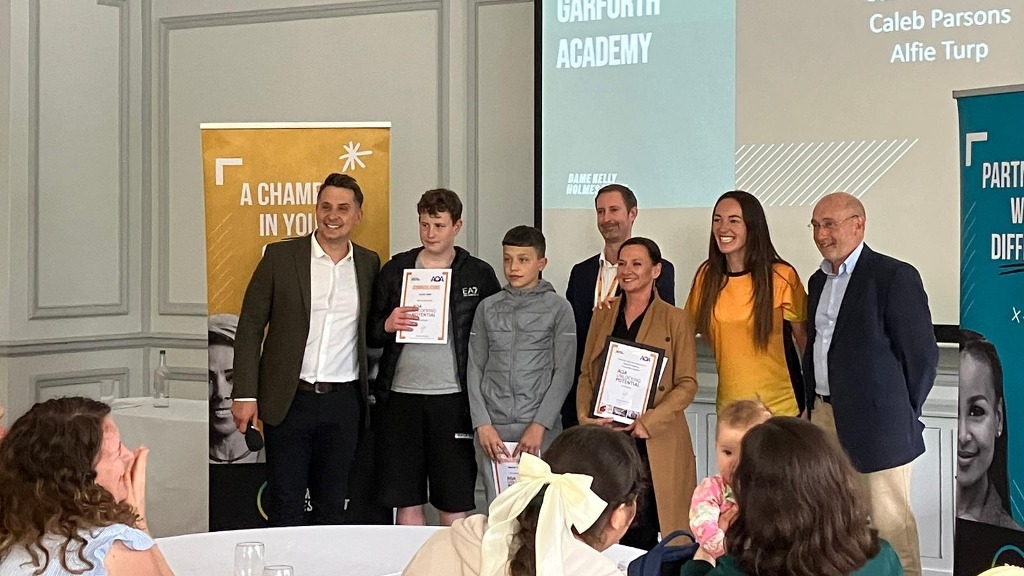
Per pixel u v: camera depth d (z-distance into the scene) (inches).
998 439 134.0
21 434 81.1
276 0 217.9
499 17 198.4
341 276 167.2
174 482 184.4
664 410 150.2
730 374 164.9
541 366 158.7
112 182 228.8
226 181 176.2
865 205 165.8
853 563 63.5
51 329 219.8
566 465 69.6
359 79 211.5
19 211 213.6
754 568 64.9
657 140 177.9
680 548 75.4
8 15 211.0
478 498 201.3
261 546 89.2
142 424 185.6
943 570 165.5
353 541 110.1
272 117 219.8
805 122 169.5
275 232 176.2
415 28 206.1
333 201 164.6
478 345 161.5
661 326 155.5
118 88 228.7
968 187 137.1
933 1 161.5
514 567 65.0
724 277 165.8
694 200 175.6
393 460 164.4
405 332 162.1
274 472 166.7
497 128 199.5
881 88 164.7
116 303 230.4
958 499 138.5
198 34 226.1
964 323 137.8
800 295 163.5
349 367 167.2
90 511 80.0
